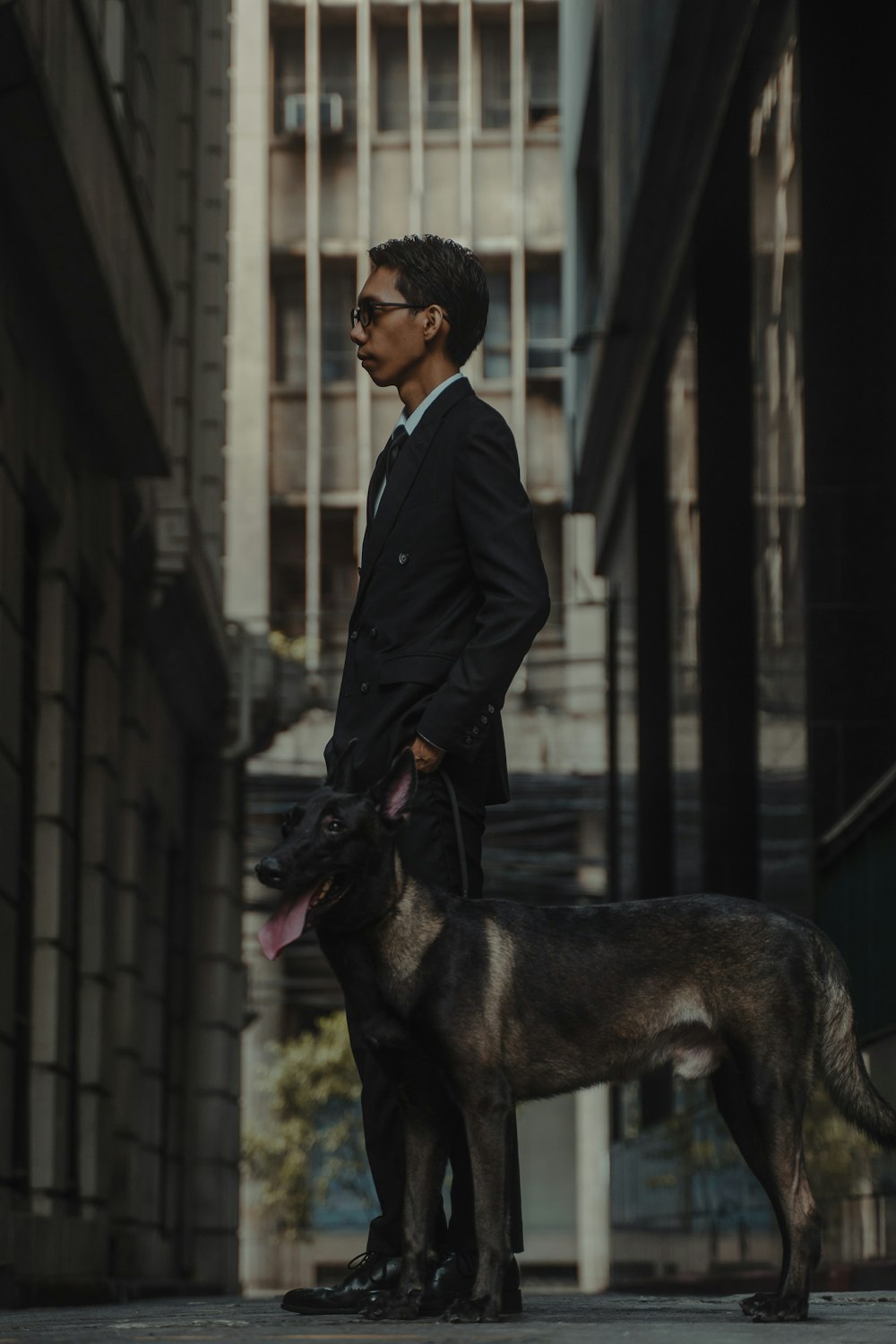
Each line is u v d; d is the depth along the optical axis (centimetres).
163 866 1939
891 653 1262
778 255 1400
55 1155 1205
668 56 1554
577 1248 4288
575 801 3662
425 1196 442
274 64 4381
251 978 3766
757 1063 432
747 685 1794
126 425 1348
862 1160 1061
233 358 4206
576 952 433
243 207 4278
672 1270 1897
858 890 1158
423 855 478
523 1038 428
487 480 490
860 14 1311
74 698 1301
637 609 2206
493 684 475
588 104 2475
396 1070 437
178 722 2097
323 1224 4019
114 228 1212
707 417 1817
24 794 1197
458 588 499
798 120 1309
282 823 429
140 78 1512
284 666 2344
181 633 1838
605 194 2150
